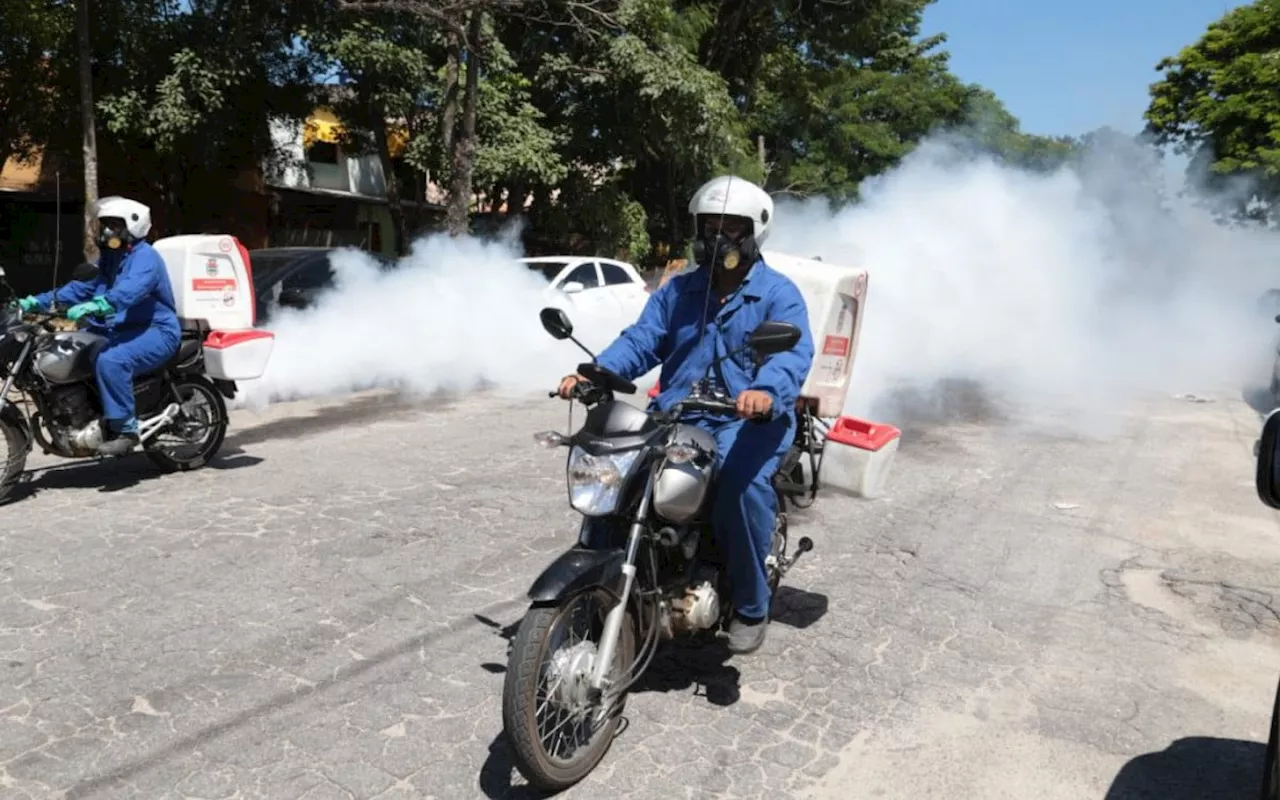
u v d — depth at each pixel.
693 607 3.64
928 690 4.14
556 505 6.47
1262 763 3.63
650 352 4.02
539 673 3.15
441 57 20.45
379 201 28.08
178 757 3.41
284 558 5.34
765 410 3.39
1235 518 6.86
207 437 7.26
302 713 3.73
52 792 3.19
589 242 25.03
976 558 5.85
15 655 4.12
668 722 3.80
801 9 27.88
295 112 21.11
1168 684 4.26
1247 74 26.05
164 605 4.66
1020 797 3.38
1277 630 4.87
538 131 20.73
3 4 14.85
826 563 5.68
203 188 22.78
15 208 21.12
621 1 20.94
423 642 4.36
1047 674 4.32
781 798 3.33
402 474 7.22
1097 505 7.11
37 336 6.21
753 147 27.31
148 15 18.08
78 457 6.52
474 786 3.31
